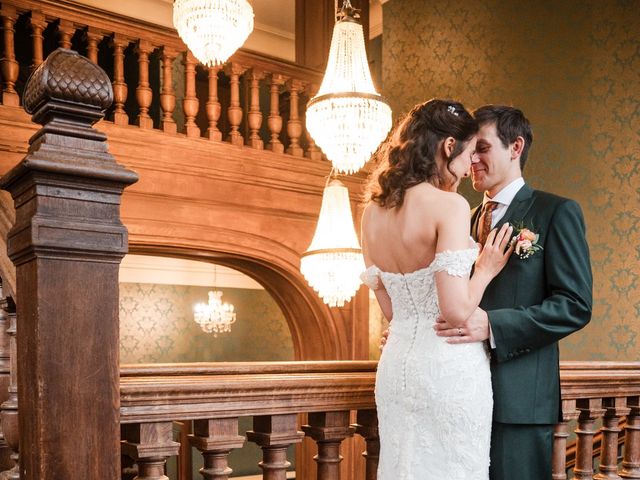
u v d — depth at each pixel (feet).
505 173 7.61
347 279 17.54
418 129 6.82
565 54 23.61
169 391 5.90
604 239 22.06
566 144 23.36
